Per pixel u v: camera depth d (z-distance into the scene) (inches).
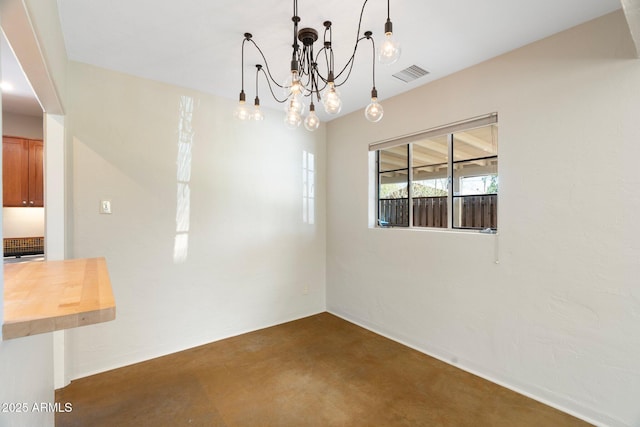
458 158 109.9
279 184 143.7
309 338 128.1
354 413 81.1
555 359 83.3
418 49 91.0
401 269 124.2
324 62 98.0
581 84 78.5
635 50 70.6
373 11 73.9
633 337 71.4
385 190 137.1
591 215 77.2
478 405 84.3
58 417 78.5
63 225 90.6
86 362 99.2
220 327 126.6
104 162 102.0
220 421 77.9
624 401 72.5
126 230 106.0
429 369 103.2
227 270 128.3
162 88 113.0
